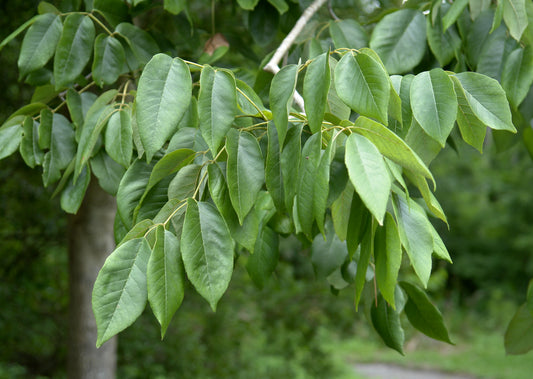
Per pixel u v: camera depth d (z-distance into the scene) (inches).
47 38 47.7
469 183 517.7
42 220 130.2
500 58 48.1
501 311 469.1
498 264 502.9
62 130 47.9
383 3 74.4
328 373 162.6
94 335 87.9
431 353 401.4
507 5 46.1
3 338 133.6
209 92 38.0
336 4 67.8
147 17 66.8
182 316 150.7
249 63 98.7
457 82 40.2
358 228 38.0
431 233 37.7
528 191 479.5
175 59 38.4
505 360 378.9
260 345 172.6
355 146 34.6
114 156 43.3
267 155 38.2
